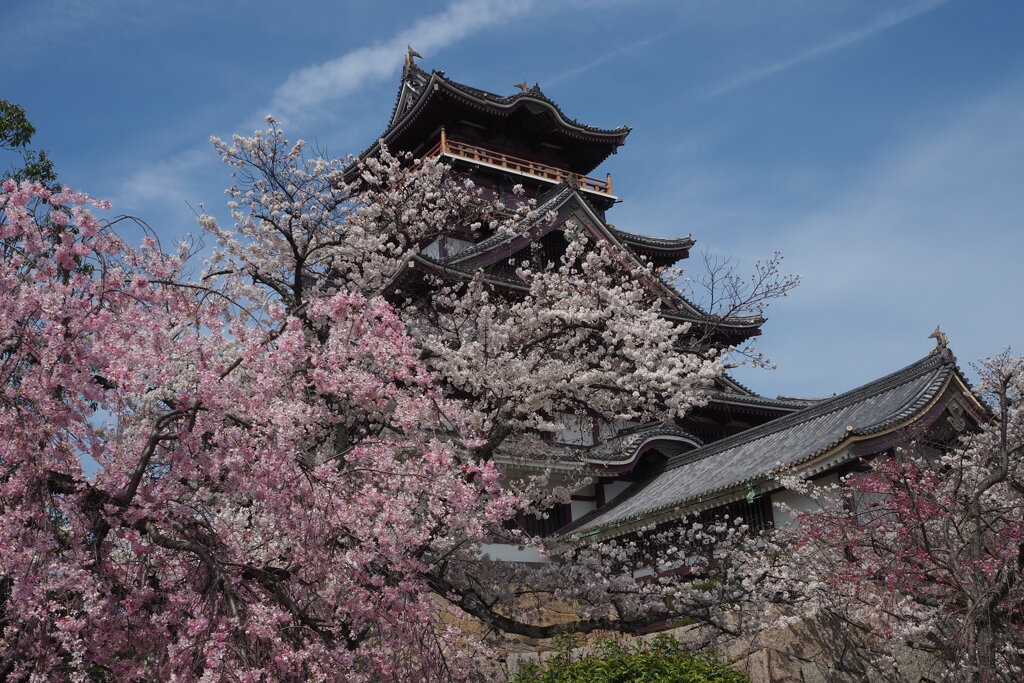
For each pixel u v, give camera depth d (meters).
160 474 7.93
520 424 14.38
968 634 11.30
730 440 23.39
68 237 7.78
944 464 17.91
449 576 13.61
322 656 7.24
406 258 16.19
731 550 16.55
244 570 7.68
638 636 15.90
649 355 14.37
